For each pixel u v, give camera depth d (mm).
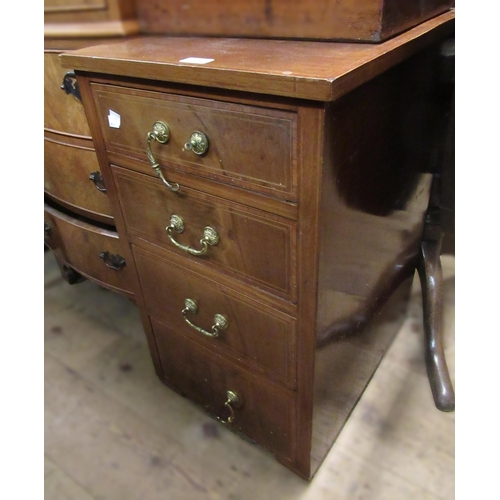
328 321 649
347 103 490
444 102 829
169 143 613
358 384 944
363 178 600
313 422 744
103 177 769
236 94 500
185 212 673
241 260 645
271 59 518
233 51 580
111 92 642
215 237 652
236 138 533
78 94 775
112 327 1270
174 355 947
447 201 976
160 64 538
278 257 593
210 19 689
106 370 1135
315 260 552
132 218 778
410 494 824
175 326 878
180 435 964
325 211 521
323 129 457
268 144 507
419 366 1065
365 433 930
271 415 810
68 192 964
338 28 580
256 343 725
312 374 673
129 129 658
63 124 845
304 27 608
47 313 1326
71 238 1040
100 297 1382
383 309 932
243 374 800
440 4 715
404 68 615
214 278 709
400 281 981
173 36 742
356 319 775
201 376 916
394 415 961
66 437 975
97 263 1031
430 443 907
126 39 742
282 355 693
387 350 1106
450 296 1233
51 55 773
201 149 572
